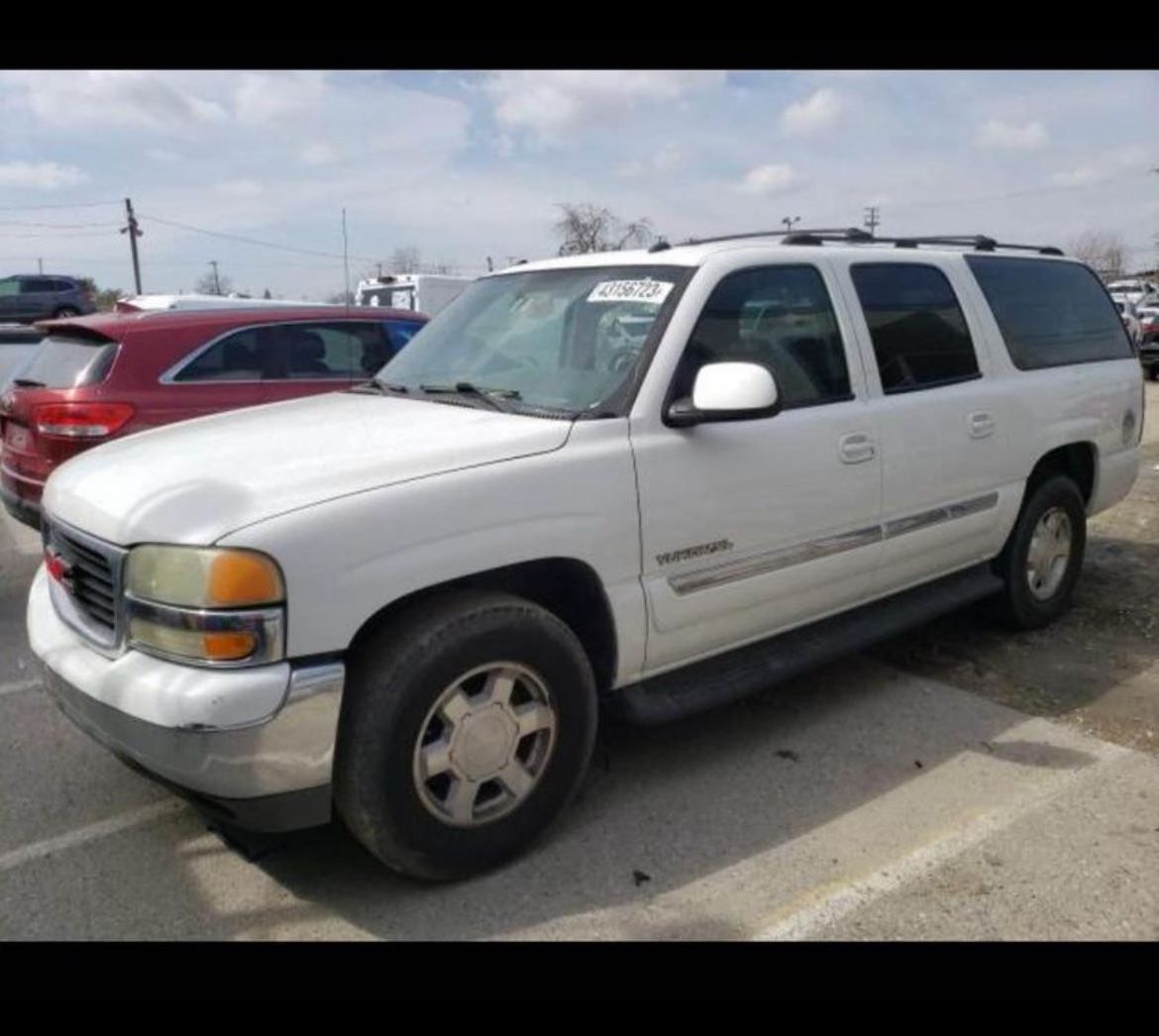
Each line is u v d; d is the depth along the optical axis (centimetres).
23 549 708
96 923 276
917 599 434
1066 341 505
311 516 253
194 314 642
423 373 389
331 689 254
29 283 2850
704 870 299
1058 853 305
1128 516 758
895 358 406
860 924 272
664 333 328
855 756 373
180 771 250
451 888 291
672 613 326
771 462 347
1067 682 441
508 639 285
